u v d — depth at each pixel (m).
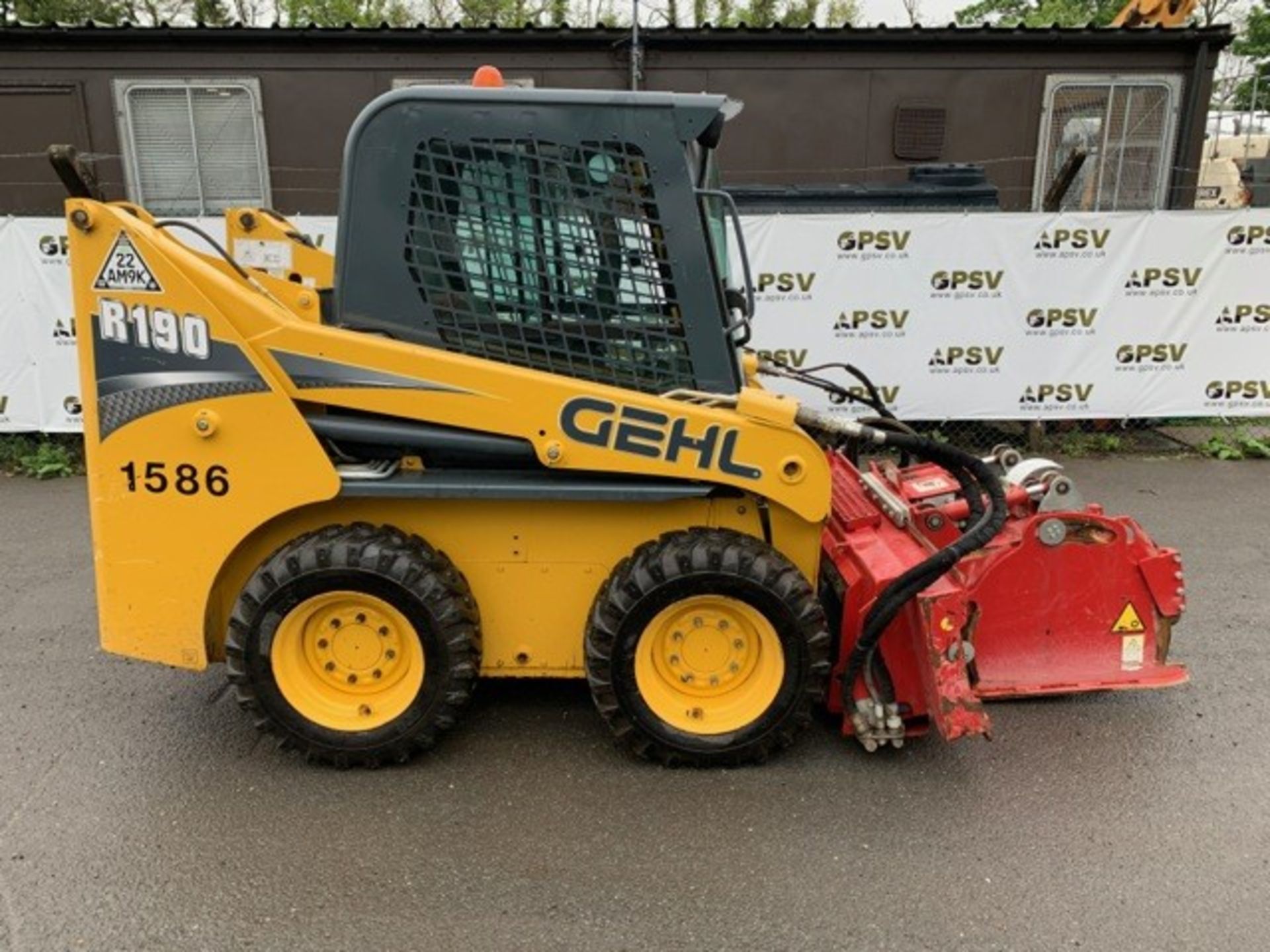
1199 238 6.95
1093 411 7.29
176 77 8.47
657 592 3.06
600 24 9.23
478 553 3.28
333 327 3.16
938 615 3.02
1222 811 3.05
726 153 8.78
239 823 2.98
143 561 3.13
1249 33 22.53
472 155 3.00
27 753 3.36
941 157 8.85
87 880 2.73
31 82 8.45
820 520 3.14
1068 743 3.43
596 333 3.12
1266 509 6.05
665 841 2.91
